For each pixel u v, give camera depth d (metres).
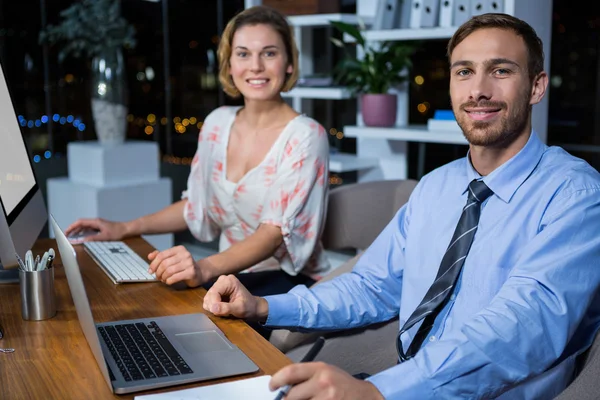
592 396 1.11
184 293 1.61
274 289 2.10
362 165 3.43
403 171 3.42
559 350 1.19
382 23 3.06
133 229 2.22
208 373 1.14
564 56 3.18
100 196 3.84
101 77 3.99
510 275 1.29
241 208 2.22
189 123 5.25
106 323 1.38
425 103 3.46
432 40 3.40
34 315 1.41
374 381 1.12
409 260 1.56
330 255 3.61
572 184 1.34
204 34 5.03
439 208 1.54
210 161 2.30
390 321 1.67
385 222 2.20
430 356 1.15
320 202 2.17
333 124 3.87
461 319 1.41
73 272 1.11
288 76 2.27
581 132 3.19
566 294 1.21
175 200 5.34
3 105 1.70
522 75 1.39
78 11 4.10
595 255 1.27
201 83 5.13
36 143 5.55
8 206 1.55
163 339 1.30
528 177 1.40
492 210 1.42
